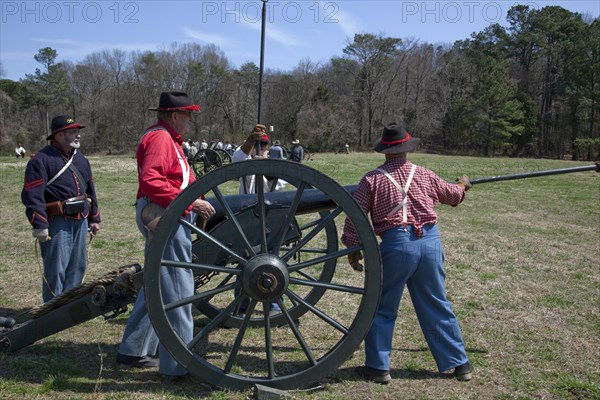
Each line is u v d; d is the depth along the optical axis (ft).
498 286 19.71
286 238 13.12
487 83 213.05
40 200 14.10
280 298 11.16
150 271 10.55
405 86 257.75
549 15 246.68
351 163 106.22
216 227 12.84
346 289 11.08
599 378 12.30
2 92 221.87
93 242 26.61
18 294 18.04
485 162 126.11
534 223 35.27
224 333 14.99
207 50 244.42
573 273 21.89
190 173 11.96
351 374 12.36
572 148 215.72
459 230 32.14
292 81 241.14
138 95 223.92
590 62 205.98
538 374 12.46
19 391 11.17
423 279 11.81
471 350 13.78
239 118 234.17
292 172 10.69
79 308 12.32
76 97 230.48
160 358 11.65
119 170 80.48
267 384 11.10
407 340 14.52
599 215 39.24
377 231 11.80
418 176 11.94
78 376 12.04
